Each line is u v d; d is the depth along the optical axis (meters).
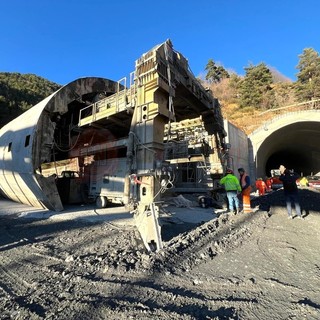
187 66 11.61
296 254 4.96
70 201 16.42
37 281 3.97
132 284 3.71
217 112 15.27
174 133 19.78
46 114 13.33
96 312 2.93
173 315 2.80
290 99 50.44
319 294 3.30
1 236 7.61
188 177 20.67
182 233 7.03
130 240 6.46
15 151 14.05
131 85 10.55
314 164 41.34
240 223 7.89
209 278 3.89
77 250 5.80
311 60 53.94
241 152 25.20
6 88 57.06
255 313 2.85
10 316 2.93
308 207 11.02
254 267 4.34
